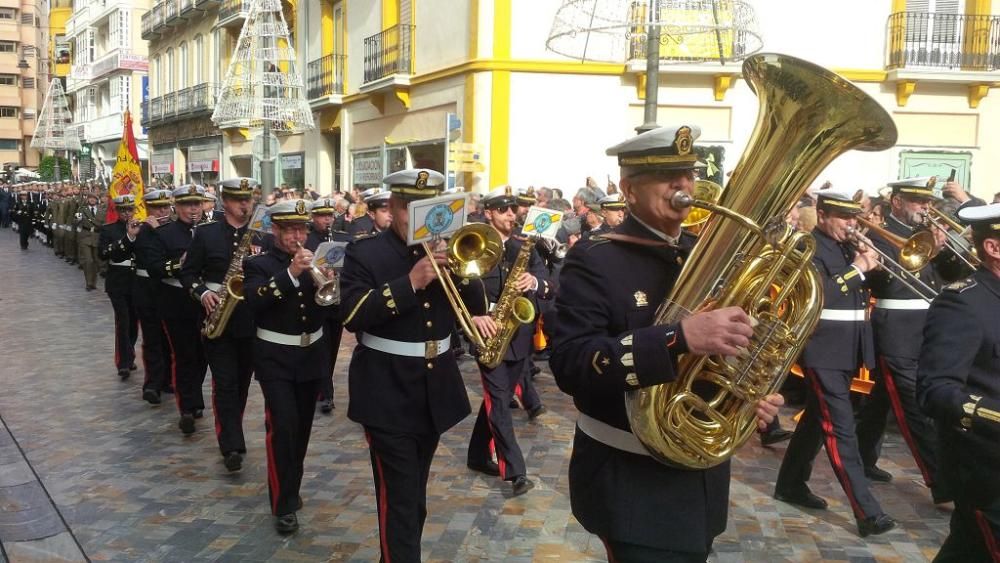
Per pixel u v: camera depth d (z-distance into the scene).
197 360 7.02
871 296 6.08
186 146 35.28
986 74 16.31
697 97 16.45
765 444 6.63
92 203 18.05
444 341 4.04
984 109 16.83
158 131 38.69
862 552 4.63
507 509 5.23
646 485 2.74
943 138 16.84
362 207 13.04
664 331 2.44
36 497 5.34
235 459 5.89
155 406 7.85
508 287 4.38
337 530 4.92
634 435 2.64
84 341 11.20
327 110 24.06
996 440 2.89
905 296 5.62
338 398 8.12
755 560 4.52
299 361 4.96
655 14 7.36
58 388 8.52
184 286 6.38
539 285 6.28
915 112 16.73
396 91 19.83
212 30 31.75
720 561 4.51
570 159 16.92
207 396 8.23
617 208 8.25
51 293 16.25
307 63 24.95
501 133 16.92
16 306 14.35
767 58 2.49
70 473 5.88
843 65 16.48
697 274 2.55
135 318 9.30
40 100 86.56
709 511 2.80
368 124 22.11
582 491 2.88
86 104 50.28
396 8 20.64
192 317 6.90
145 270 7.85
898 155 16.80
